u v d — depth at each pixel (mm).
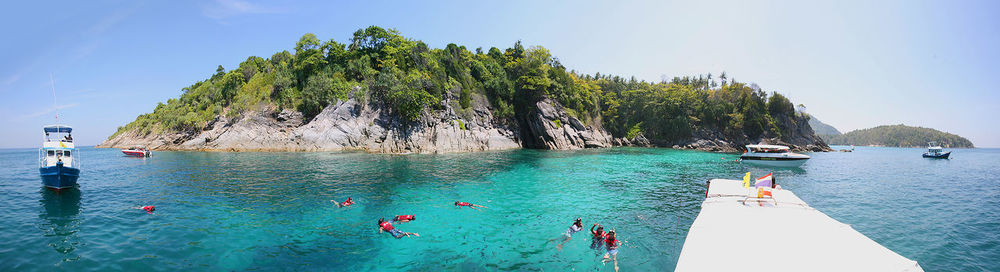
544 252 11555
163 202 18156
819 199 20656
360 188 22750
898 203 19562
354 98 58938
